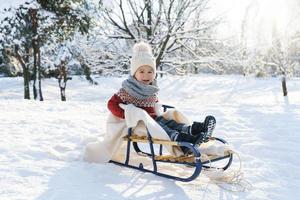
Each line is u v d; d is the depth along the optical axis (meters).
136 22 19.30
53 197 3.38
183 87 25.89
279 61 21.27
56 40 18.48
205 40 19.45
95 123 7.56
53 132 6.43
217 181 3.89
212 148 3.95
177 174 4.18
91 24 18.16
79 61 19.22
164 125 4.12
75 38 18.91
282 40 21.05
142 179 3.98
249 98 22.03
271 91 24.59
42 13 17.09
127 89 4.42
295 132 6.56
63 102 11.67
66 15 17.89
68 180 3.88
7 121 7.55
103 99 21.30
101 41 19.14
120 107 4.39
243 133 6.48
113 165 4.45
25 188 3.62
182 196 3.51
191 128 3.88
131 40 19.72
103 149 4.49
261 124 7.37
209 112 9.09
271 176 4.20
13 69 24.77
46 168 4.27
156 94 4.64
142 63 4.41
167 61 19.39
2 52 18.09
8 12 16.50
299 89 25.23
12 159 4.62
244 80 28.70
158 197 3.47
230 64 19.66
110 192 3.57
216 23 19.14
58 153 4.83
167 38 18.38
